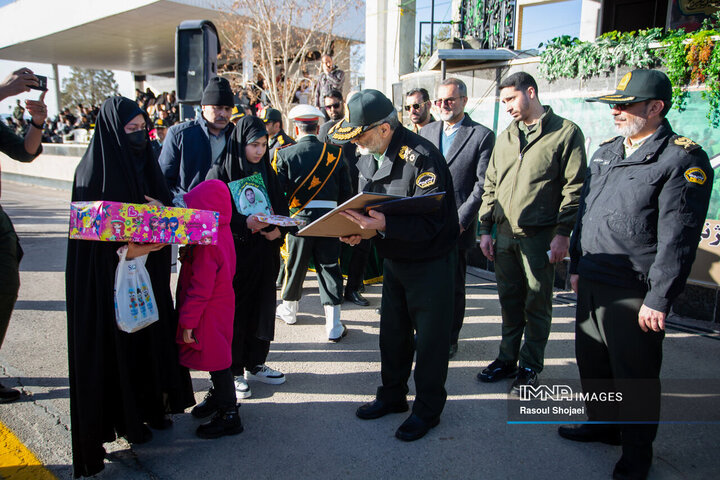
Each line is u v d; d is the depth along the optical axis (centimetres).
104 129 238
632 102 224
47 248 740
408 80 784
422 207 240
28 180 1675
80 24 1791
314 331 438
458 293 374
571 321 456
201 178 367
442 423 292
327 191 419
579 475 246
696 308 459
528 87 312
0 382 334
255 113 1044
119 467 250
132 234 216
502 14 834
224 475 245
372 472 247
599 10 955
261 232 310
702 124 449
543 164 311
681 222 214
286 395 326
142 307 234
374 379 350
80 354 230
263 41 1391
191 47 561
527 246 321
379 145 259
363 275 517
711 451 264
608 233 240
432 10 791
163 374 260
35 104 299
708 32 434
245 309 314
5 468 249
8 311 285
